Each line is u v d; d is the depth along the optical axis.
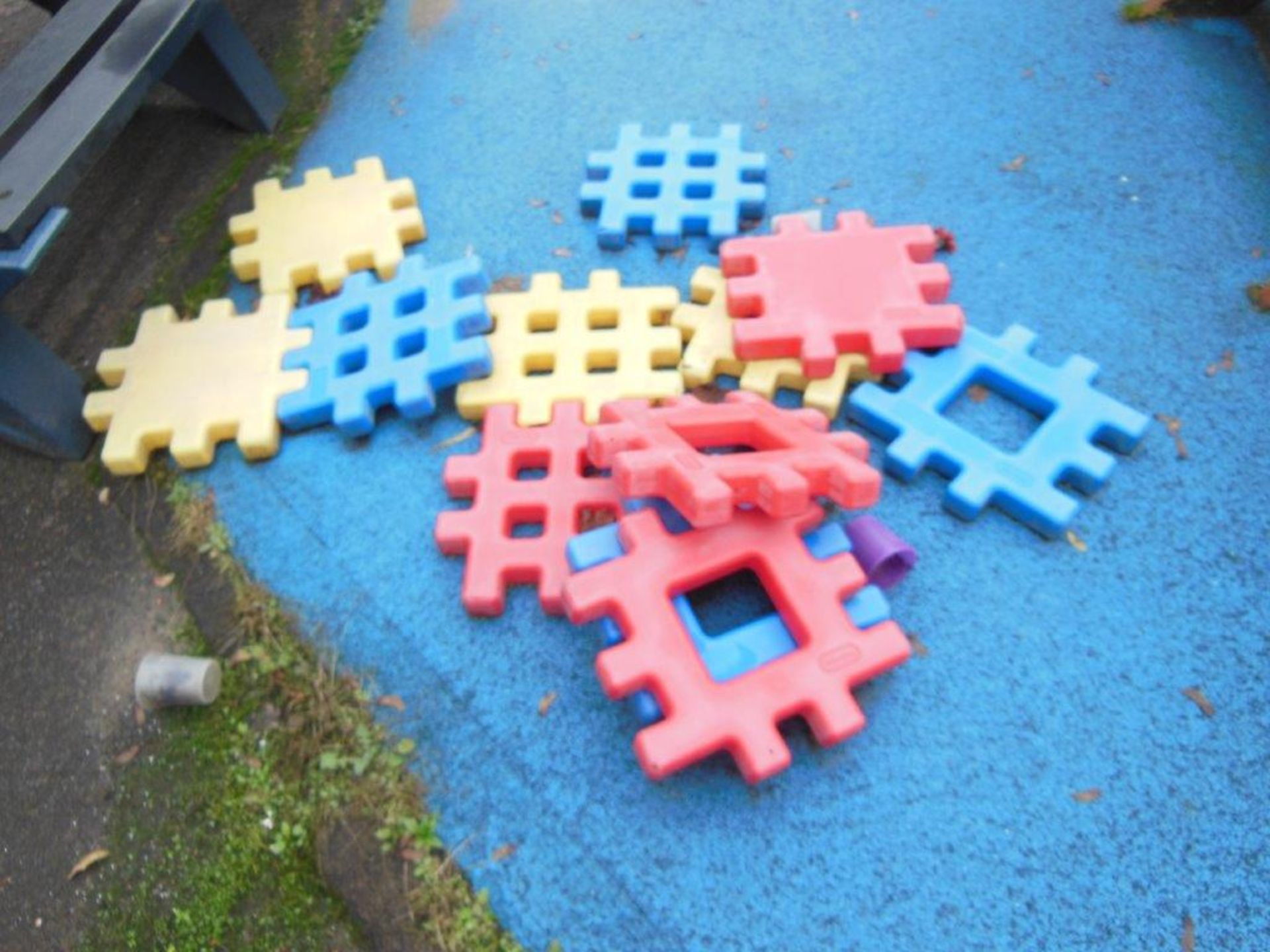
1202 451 1.53
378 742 1.36
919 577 1.44
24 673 1.48
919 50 2.05
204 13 1.73
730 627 1.40
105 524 1.58
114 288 1.83
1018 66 2.00
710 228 1.74
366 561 1.50
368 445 1.60
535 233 1.81
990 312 1.67
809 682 1.26
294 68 2.14
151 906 1.31
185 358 1.65
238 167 1.97
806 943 1.21
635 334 1.61
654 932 1.22
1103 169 1.84
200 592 1.51
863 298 1.57
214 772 1.38
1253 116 1.89
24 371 1.54
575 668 1.39
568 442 1.51
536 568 1.41
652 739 1.21
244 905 1.29
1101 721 1.33
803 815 1.28
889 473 1.52
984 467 1.47
